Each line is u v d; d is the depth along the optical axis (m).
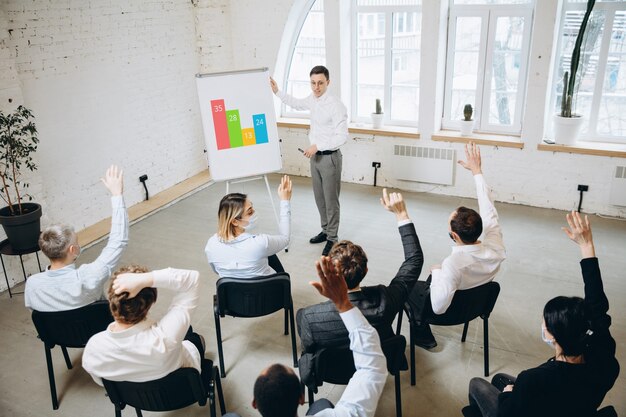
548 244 4.70
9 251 4.01
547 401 1.85
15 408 3.01
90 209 5.30
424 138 5.77
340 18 5.73
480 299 2.90
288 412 1.41
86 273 2.76
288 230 3.20
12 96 4.21
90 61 5.02
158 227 5.32
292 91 6.78
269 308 3.07
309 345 2.40
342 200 5.84
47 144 4.73
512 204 5.61
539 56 4.97
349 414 1.57
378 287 2.33
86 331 2.83
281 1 6.04
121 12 5.26
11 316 3.94
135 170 5.79
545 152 5.27
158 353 2.15
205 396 2.40
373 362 1.65
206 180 6.56
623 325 3.55
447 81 5.74
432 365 3.24
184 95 6.32
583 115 5.29
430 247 4.70
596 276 2.06
